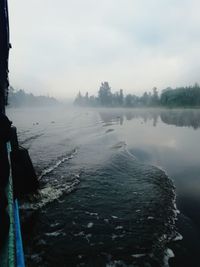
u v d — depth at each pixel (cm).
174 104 14000
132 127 5084
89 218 1098
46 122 6347
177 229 1006
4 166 543
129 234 967
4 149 544
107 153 2459
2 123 535
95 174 1753
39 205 1202
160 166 1966
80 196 1345
